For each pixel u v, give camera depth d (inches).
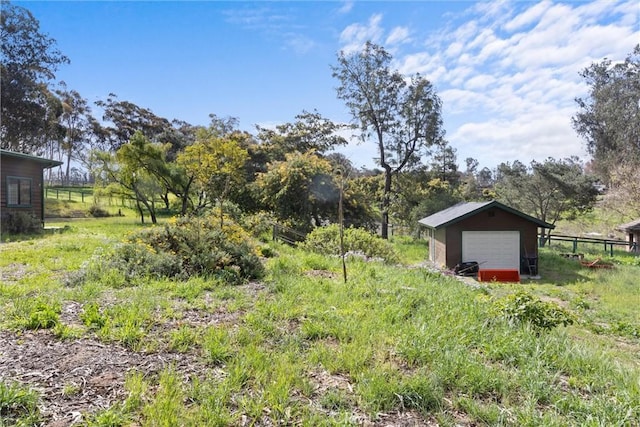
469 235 573.0
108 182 952.3
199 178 866.1
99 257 258.4
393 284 251.8
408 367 123.0
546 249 805.9
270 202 671.1
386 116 907.4
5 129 1109.1
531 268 557.9
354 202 661.9
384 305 195.8
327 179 640.4
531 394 109.4
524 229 570.3
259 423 88.7
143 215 956.0
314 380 112.0
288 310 177.8
